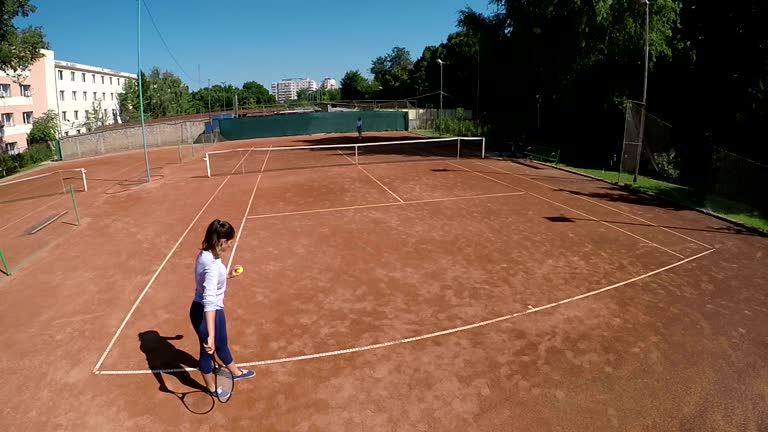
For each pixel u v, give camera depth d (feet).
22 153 110.52
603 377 19.71
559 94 89.30
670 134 75.10
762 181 53.42
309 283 29.07
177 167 82.28
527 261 32.91
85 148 116.37
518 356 21.21
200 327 16.56
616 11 75.82
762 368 20.53
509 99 121.19
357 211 46.47
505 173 68.74
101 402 18.01
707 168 64.75
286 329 23.44
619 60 82.69
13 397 18.33
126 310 25.70
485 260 33.04
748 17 68.69
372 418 17.12
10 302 26.86
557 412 17.56
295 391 18.65
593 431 16.63
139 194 57.26
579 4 75.87
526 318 24.71
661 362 20.88
